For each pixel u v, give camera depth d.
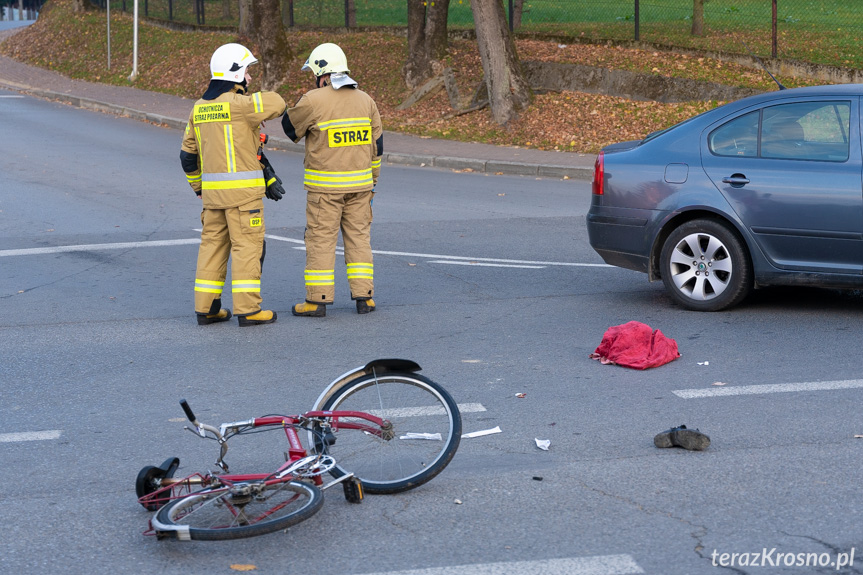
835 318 7.80
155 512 4.43
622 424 5.52
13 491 4.73
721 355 6.84
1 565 3.96
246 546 4.11
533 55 22.67
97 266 10.15
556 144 18.88
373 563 3.92
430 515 4.38
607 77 20.92
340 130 7.98
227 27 30.19
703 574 3.78
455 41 24.80
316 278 8.14
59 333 7.71
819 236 7.52
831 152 7.57
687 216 8.13
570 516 4.32
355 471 4.72
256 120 7.67
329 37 27.61
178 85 27.11
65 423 5.70
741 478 4.70
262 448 5.29
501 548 4.02
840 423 5.44
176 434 5.50
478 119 20.78
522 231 11.84
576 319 7.93
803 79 20.59
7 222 12.43
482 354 6.98
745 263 7.86
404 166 17.95
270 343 7.37
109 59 29.61
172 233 11.81
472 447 5.23
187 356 7.05
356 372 4.76
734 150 7.91
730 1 27.83
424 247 11.01
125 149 18.98
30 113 24.42
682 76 20.73
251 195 7.75
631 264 8.35
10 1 72.19
